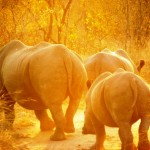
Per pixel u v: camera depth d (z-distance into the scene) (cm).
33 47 2598
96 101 1959
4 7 4484
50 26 4928
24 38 4775
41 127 2703
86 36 6328
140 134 1842
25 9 4806
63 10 5038
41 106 2616
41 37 5353
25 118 2939
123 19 6850
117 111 1842
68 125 2548
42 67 2416
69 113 2536
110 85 1883
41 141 2416
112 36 6850
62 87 2408
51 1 4928
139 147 1842
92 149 2183
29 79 2508
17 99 2627
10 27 4584
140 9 6825
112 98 1853
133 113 1856
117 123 1853
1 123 2509
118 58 2934
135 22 6869
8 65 2680
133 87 1838
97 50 6212
